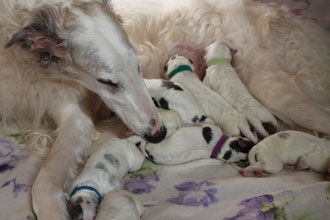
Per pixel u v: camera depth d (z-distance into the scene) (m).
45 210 1.04
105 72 1.13
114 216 1.01
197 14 1.40
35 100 1.25
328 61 1.34
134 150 1.17
